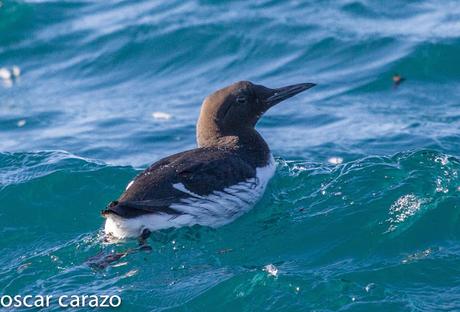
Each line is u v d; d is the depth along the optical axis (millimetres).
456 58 24984
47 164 18594
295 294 13328
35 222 16625
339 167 17984
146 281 14047
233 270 14289
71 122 23719
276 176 17781
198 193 15359
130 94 25375
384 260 14398
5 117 24125
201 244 15266
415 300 13047
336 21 27734
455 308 12789
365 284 13578
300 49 26438
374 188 16812
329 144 21250
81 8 29906
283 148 21172
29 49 27766
